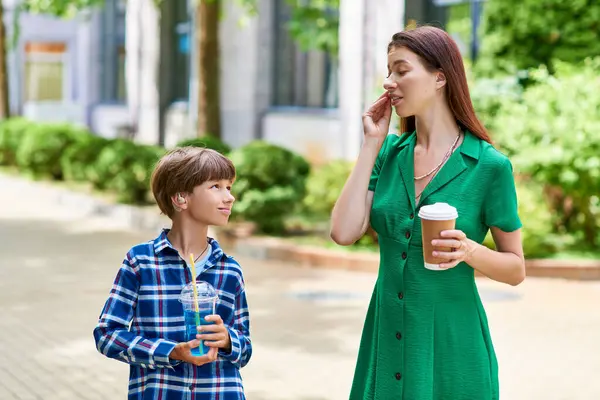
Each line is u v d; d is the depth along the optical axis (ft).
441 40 13.57
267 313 36.70
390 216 13.70
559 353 30.71
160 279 13.38
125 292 13.34
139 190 69.46
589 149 45.52
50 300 38.96
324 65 85.56
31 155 88.58
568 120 46.55
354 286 42.42
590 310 37.24
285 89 90.27
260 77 90.89
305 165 54.85
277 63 90.84
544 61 56.18
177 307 13.37
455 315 13.42
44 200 78.95
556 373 28.32
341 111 74.79
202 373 13.29
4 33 119.96
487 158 13.53
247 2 79.61
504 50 57.26
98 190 78.54
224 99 94.48
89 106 134.82
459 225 13.41
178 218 13.61
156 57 108.88
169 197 13.46
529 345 31.73
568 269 43.42
